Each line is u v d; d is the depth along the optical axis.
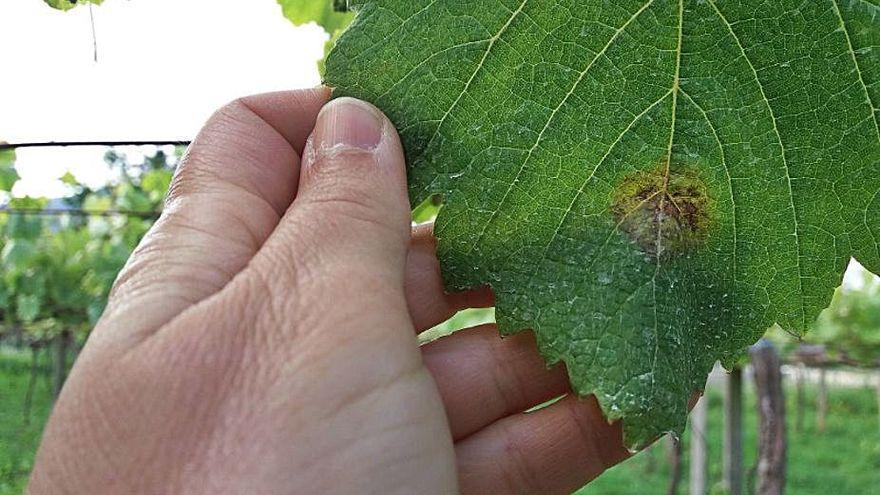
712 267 0.20
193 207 0.20
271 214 0.21
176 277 0.19
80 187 1.25
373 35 0.20
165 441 0.17
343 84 0.20
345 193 0.19
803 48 0.19
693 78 0.20
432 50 0.20
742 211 0.20
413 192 0.20
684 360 0.20
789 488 1.85
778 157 0.20
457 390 0.23
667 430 0.19
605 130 0.20
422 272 0.22
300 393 0.18
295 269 0.18
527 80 0.20
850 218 0.20
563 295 0.20
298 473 0.17
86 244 1.32
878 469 2.05
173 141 0.24
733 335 0.20
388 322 0.19
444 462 0.19
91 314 1.16
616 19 0.20
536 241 0.20
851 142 0.20
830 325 1.32
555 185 0.20
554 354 0.20
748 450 2.13
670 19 0.20
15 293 1.40
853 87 0.19
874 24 0.19
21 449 1.77
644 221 0.20
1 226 1.28
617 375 0.20
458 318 0.81
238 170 0.21
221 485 0.17
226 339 0.18
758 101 0.20
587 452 0.24
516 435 0.24
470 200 0.20
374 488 0.18
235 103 0.22
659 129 0.20
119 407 0.18
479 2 0.20
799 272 0.20
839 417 2.96
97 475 0.18
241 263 0.20
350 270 0.18
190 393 0.18
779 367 0.82
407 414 0.18
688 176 0.20
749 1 0.19
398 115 0.20
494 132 0.20
